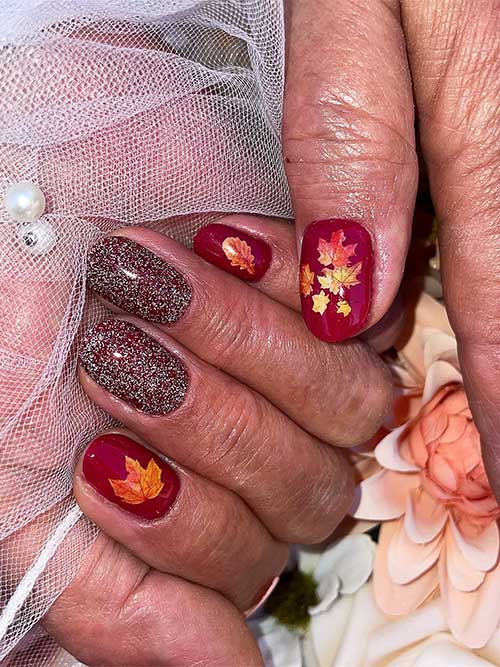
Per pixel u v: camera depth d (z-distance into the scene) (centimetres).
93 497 13
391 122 12
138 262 13
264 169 14
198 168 13
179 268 13
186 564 14
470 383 13
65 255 13
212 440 14
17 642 13
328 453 15
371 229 12
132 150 13
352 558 16
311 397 14
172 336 13
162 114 13
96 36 13
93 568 13
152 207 13
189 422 13
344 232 12
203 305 13
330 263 12
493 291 13
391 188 12
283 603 16
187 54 14
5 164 12
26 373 13
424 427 15
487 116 12
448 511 15
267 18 12
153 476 13
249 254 14
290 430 14
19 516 13
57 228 13
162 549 14
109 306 13
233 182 13
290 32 12
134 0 13
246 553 14
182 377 13
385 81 12
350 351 14
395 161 12
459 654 14
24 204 12
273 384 14
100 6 13
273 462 14
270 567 15
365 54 12
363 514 15
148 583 14
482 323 13
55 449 13
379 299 12
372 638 15
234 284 14
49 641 15
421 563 15
